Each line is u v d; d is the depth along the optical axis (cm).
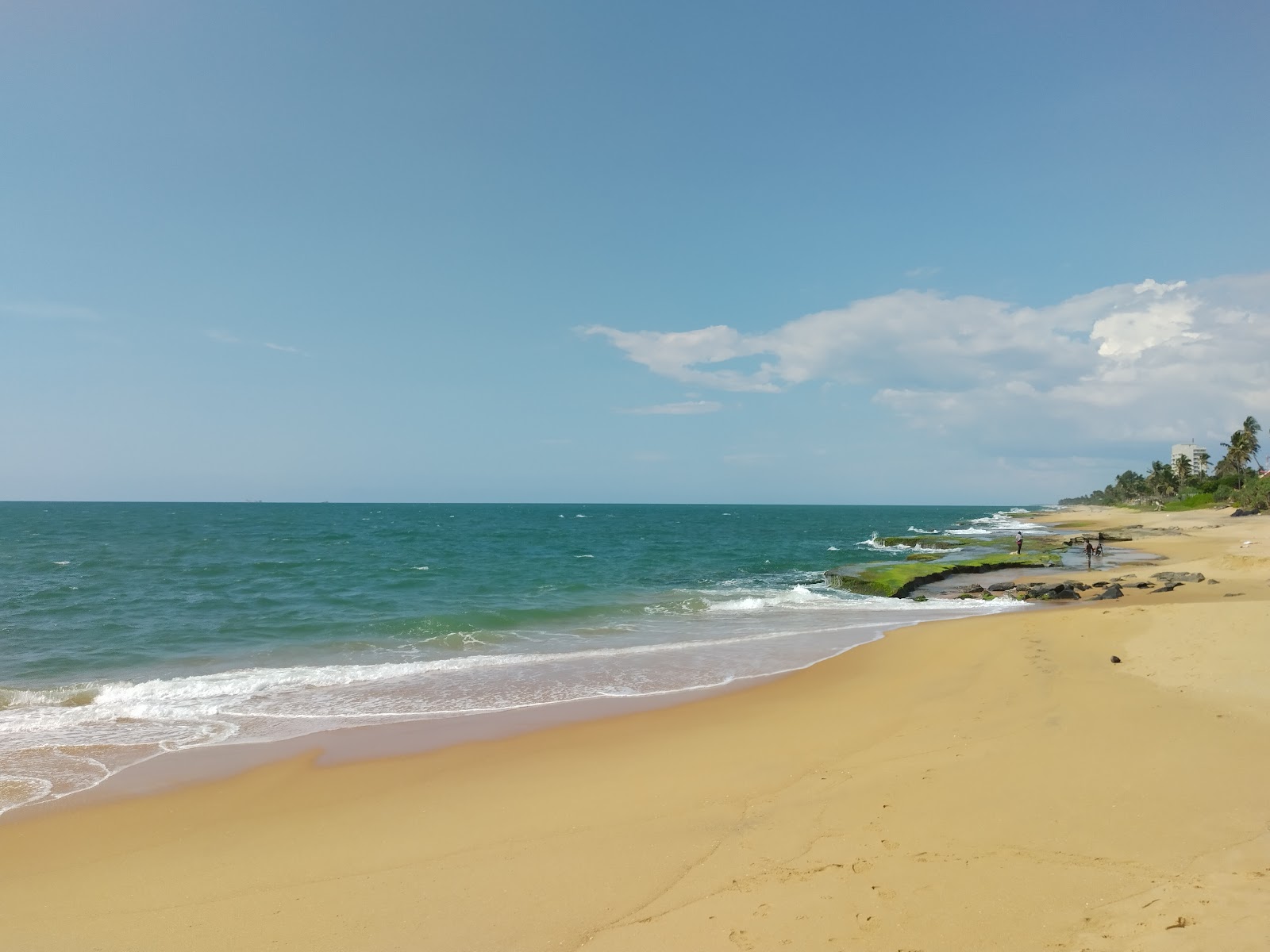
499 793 862
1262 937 445
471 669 1573
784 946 495
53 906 621
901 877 581
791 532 9394
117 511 16900
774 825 711
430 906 593
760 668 1568
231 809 839
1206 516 9212
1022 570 3625
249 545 5556
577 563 4306
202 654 1748
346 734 1124
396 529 8762
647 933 530
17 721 1187
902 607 2542
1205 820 646
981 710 1085
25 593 2759
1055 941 472
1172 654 1312
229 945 549
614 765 948
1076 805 696
